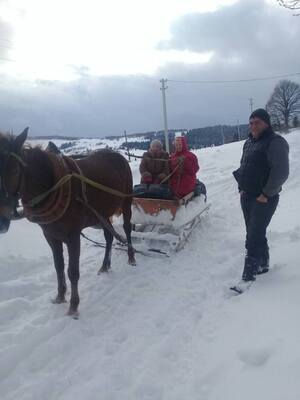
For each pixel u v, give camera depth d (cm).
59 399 324
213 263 600
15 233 741
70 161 482
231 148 2338
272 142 459
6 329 431
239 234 723
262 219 479
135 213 663
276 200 484
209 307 456
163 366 352
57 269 491
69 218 454
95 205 515
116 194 551
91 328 429
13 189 393
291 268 503
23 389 334
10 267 598
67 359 379
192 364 351
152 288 524
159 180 722
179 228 652
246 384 300
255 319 392
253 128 472
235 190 1170
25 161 406
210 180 1357
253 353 330
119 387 333
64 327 431
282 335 345
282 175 450
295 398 268
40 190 422
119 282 550
